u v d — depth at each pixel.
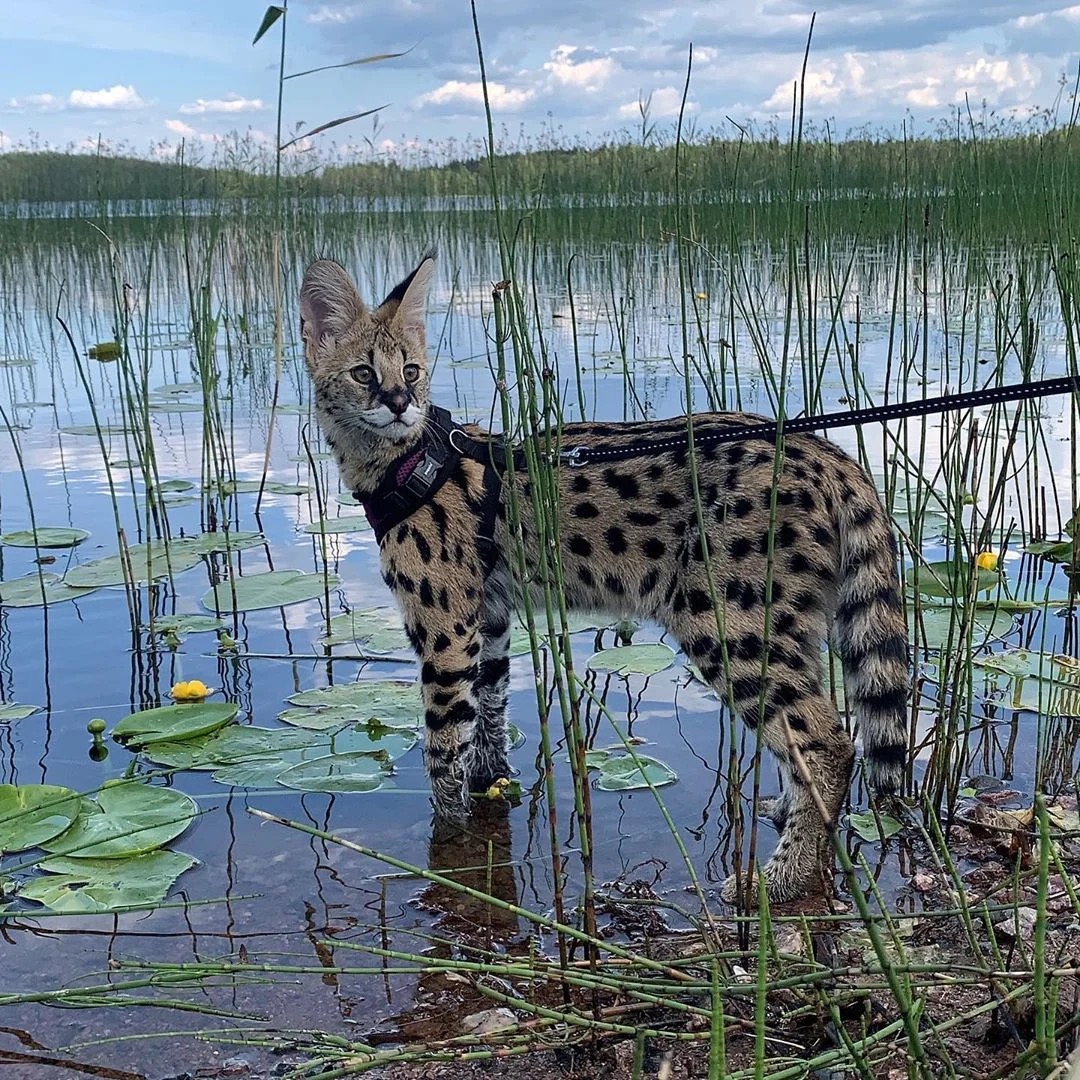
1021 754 1.10
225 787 1.08
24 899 0.90
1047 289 2.74
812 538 0.93
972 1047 0.67
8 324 3.55
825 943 0.79
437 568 1.04
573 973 0.68
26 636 1.43
